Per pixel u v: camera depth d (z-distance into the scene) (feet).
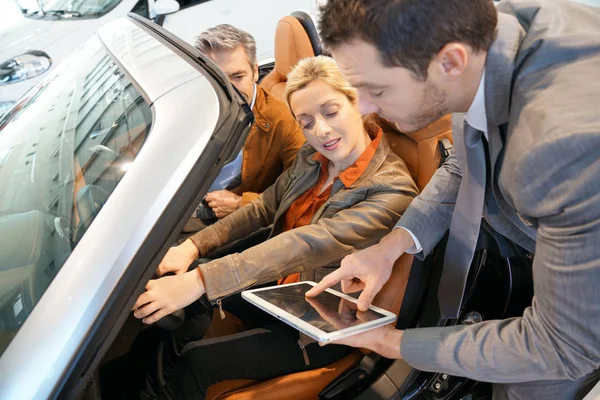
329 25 2.77
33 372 2.56
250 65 6.72
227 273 4.47
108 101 3.93
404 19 2.53
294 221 5.62
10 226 3.35
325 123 4.81
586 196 2.48
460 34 2.60
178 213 2.93
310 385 4.53
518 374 3.07
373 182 4.92
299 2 13.23
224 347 4.55
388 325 3.67
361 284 4.21
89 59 4.93
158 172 2.96
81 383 2.70
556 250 2.65
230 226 5.82
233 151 3.36
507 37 2.84
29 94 5.30
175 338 5.05
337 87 4.75
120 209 2.87
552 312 2.78
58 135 4.04
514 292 4.21
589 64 2.68
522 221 3.30
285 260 4.69
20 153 4.10
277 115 6.75
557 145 2.48
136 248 2.78
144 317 4.29
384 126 5.60
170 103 3.32
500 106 2.91
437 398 4.42
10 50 11.39
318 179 5.51
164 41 4.35
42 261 3.00
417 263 4.44
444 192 4.23
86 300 2.68
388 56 2.64
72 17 12.08
